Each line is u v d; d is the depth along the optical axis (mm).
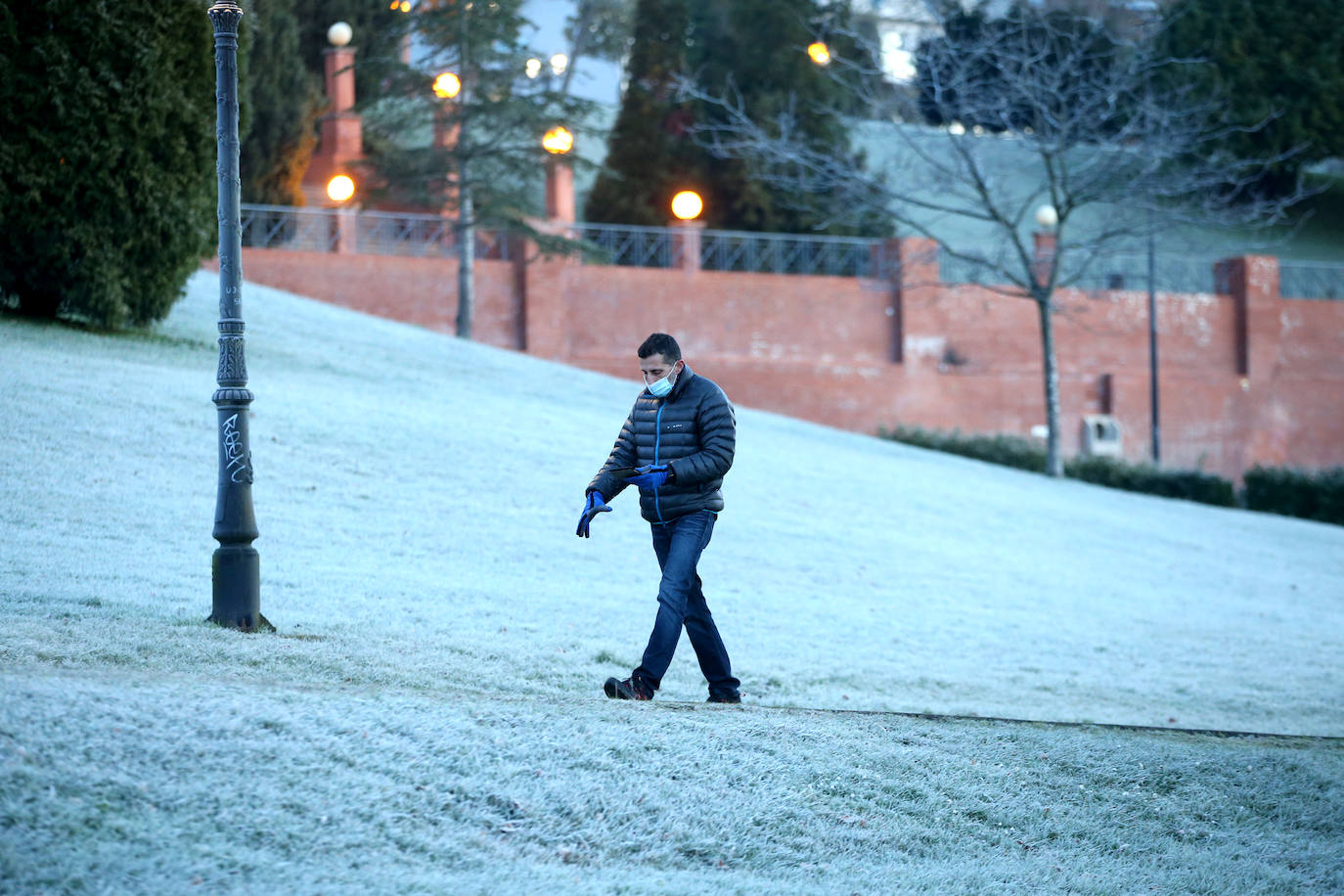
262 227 97812
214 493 35656
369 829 13547
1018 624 38406
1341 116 157125
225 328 22719
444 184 98500
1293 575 55844
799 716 19797
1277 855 17516
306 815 13516
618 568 36875
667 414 21109
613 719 17766
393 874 12703
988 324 117062
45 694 14773
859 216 112312
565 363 103000
